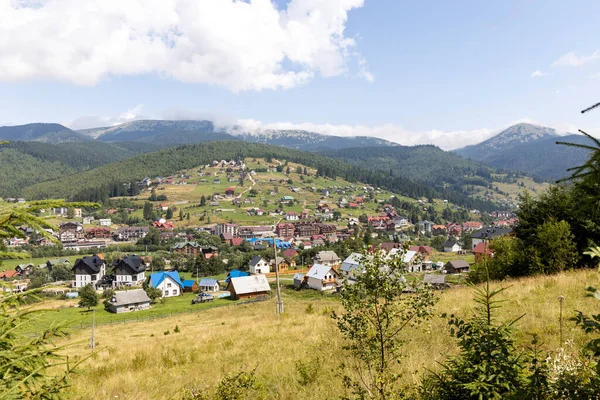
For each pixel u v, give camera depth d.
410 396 5.50
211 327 30.36
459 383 4.30
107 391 9.09
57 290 88.69
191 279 96.81
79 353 19.14
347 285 6.50
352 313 6.62
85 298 69.19
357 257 6.43
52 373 9.30
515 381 4.00
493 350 4.25
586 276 15.69
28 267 99.94
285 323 18.64
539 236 23.20
